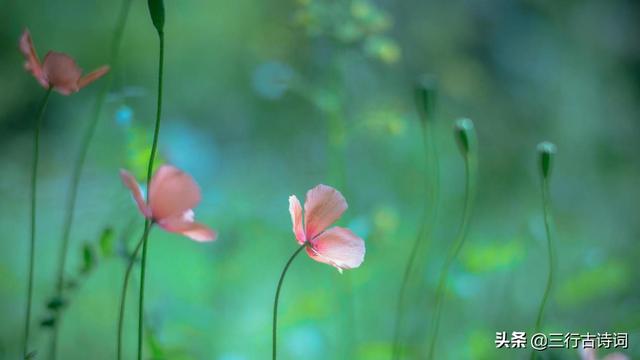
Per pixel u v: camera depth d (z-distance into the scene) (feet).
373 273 6.31
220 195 7.67
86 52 11.98
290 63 11.38
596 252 6.23
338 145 5.88
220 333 6.03
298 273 7.22
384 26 5.76
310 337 5.94
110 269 6.07
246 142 11.21
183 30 12.16
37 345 5.79
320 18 5.74
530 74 12.41
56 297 4.75
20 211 8.18
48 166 10.11
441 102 12.01
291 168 10.48
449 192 9.21
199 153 10.28
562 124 11.40
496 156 10.96
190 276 6.60
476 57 12.69
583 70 12.19
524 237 6.63
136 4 12.10
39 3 11.94
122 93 4.97
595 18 12.69
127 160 5.14
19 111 11.14
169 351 5.18
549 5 12.89
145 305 5.81
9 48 11.66
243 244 6.86
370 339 6.00
